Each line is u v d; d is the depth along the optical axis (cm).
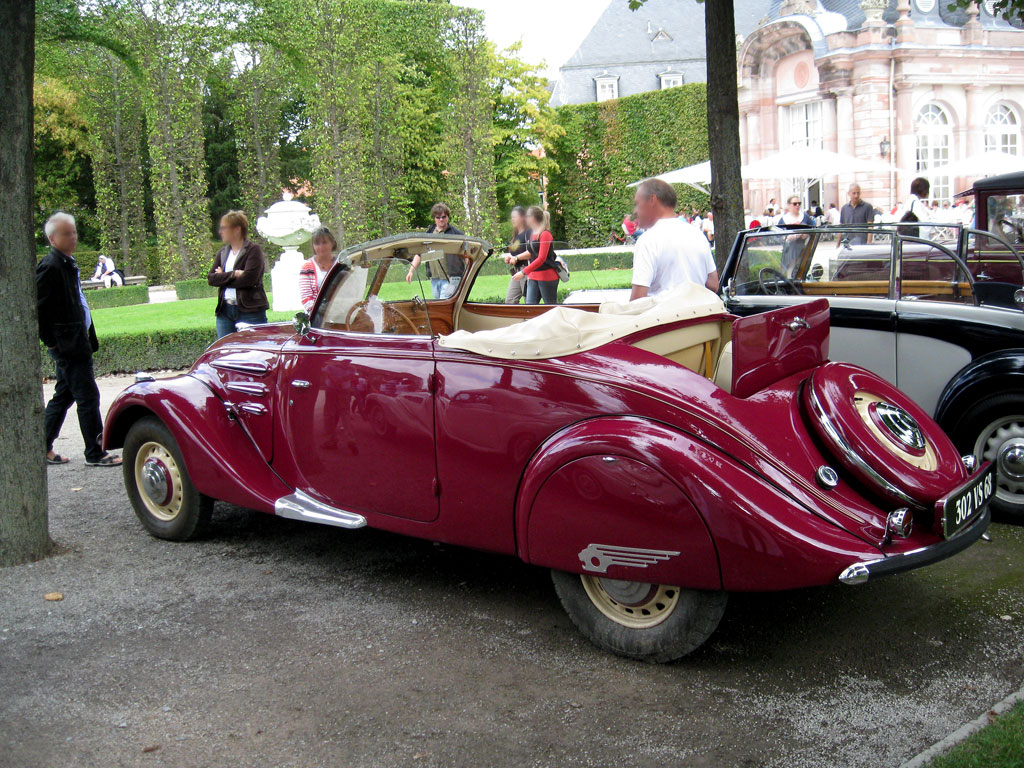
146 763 269
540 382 327
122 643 353
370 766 264
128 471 484
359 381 383
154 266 3659
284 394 419
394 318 426
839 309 504
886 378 493
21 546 446
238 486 427
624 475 295
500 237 3303
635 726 281
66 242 618
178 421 446
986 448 455
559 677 315
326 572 426
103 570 436
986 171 2208
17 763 271
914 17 3344
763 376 328
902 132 3359
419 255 444
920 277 499
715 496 281
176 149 2798
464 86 3178
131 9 2759
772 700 294
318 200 2819
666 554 293
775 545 276
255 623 369
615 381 312
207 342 1118
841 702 291
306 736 281
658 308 368
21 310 438
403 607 382
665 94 4038
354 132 2769
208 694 310
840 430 308
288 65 3456
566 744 272
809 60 3450
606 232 4416
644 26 5612
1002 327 454
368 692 309
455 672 321
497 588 401
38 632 365
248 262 757
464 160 3222
